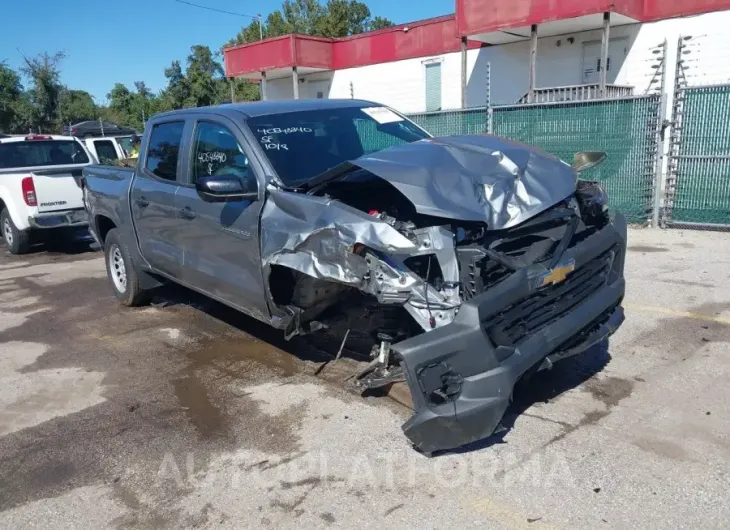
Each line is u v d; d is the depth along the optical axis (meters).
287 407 4.45
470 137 4.55
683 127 9.27
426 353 3.29
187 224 5.36
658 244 8.54
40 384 5.23
